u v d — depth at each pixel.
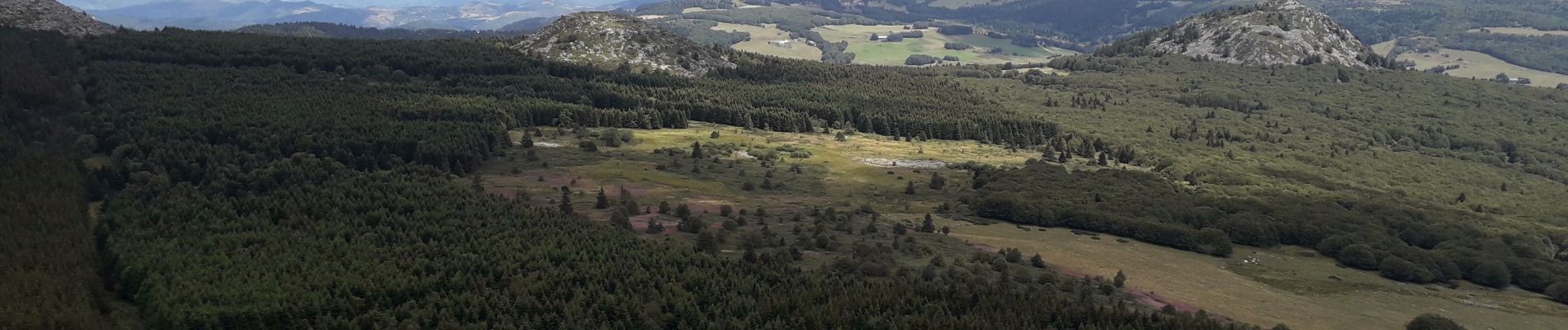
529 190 155.12
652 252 104.38
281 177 140.50
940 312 86.88
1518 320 108.50
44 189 128.75
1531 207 198.88
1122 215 149.38
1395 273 127.44
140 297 93.50
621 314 87.06
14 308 86.50
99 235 115.06
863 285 95.31
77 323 85.12
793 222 135.50
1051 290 98.75
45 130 171.62
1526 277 127.50
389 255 102.00
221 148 160.62
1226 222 149.75
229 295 89.50
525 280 93.81
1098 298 99.94
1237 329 90.81
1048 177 184.62
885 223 139.25
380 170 153.50
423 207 123.06
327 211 120.00
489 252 103.44
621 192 154.75
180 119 177.62
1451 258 132.62
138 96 199.00
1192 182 197.50
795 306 89.31
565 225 116.38
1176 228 140.75
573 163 184.88
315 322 87.56
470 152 175.25
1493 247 141.50
